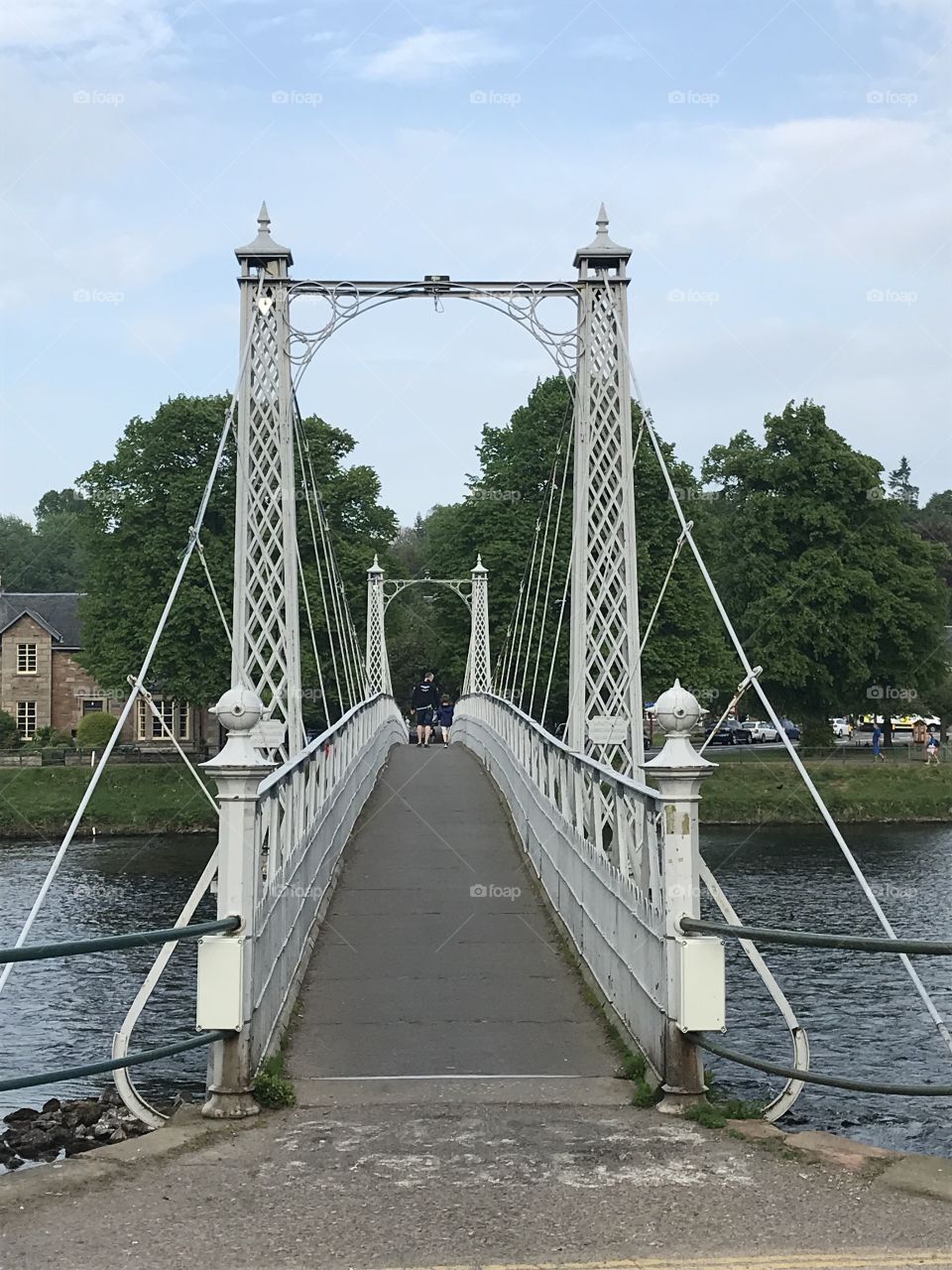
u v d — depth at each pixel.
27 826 40.00
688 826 6.83
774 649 44.56
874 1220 4.91
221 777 6.85
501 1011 9.52
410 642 76.38
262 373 14.20
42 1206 5.15
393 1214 5.04
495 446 45.41
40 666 63.97
